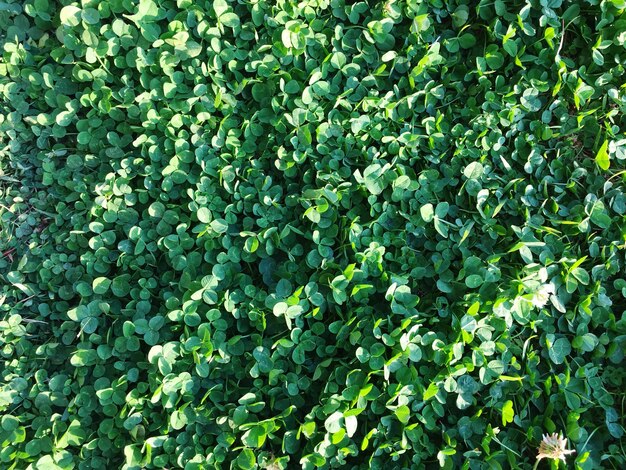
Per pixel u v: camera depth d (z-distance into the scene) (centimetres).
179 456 176
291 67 212
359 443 181
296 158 201
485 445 174
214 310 189
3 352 200
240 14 216
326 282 192
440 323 189
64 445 182
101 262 202
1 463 186
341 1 213
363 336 187
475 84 214
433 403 178
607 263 191
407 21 217
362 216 203
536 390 181
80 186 210
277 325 193
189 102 206
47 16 221
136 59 210
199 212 196
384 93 213
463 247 196
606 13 207
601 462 177
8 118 219
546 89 204
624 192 199
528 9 205
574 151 205
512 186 201
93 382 196
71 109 214
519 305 183
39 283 209
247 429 176
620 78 209
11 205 218
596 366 185
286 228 193
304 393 188
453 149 206
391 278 186
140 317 193
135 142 203
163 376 183
